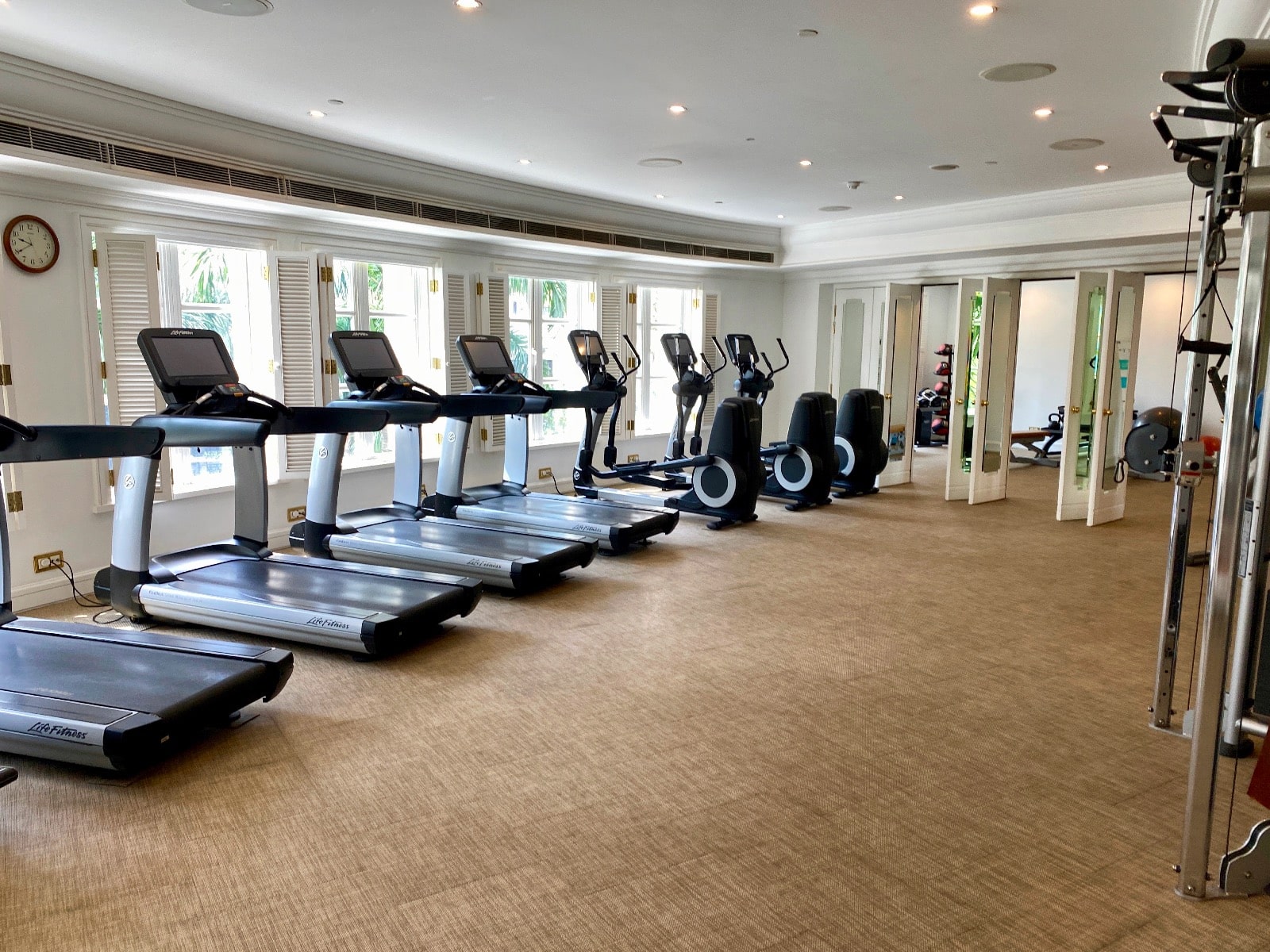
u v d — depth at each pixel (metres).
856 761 3.02
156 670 3.16
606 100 4.87
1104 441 7.04
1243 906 2.24
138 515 4.21
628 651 4.09
